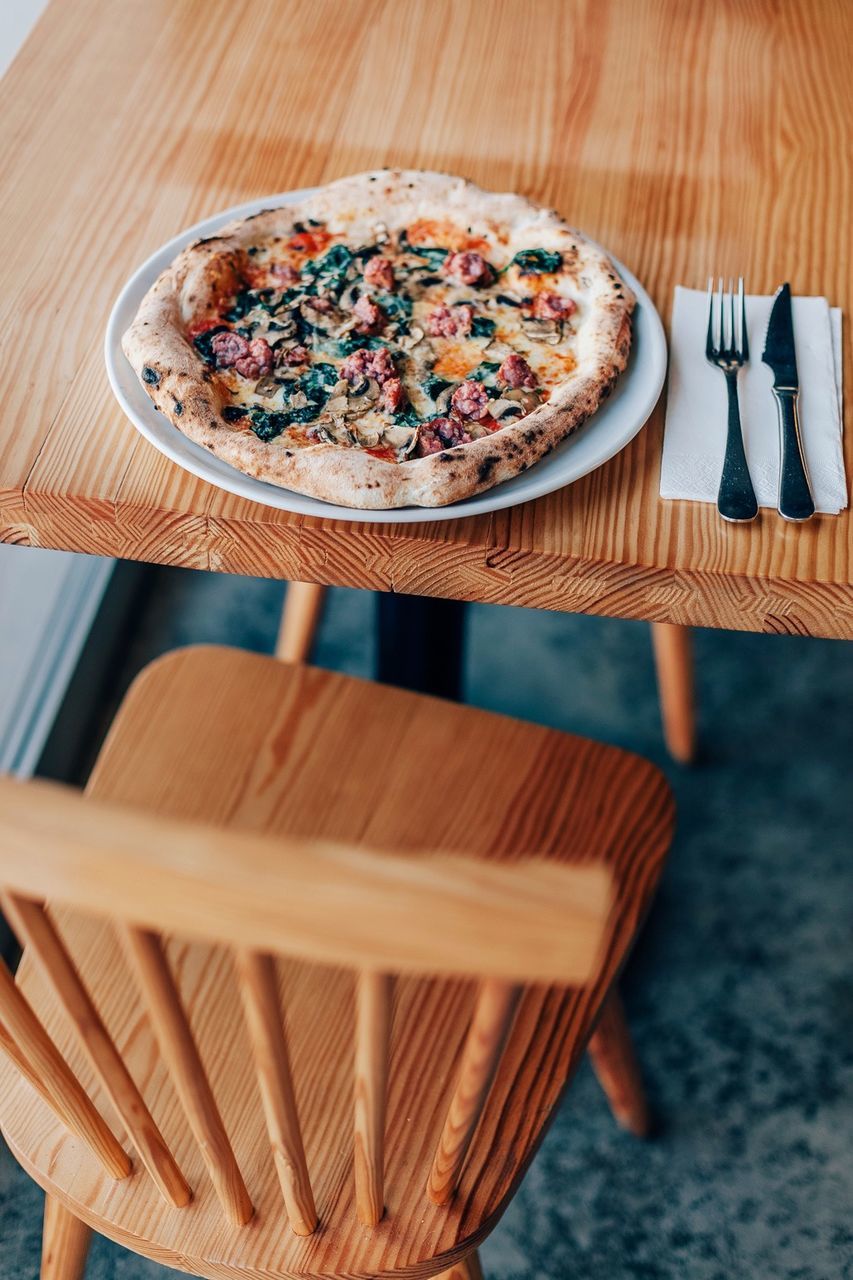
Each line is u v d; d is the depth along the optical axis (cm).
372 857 61
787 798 159
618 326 96
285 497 89
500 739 108
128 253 105
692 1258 129
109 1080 77
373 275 100
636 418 93
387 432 92
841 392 96
